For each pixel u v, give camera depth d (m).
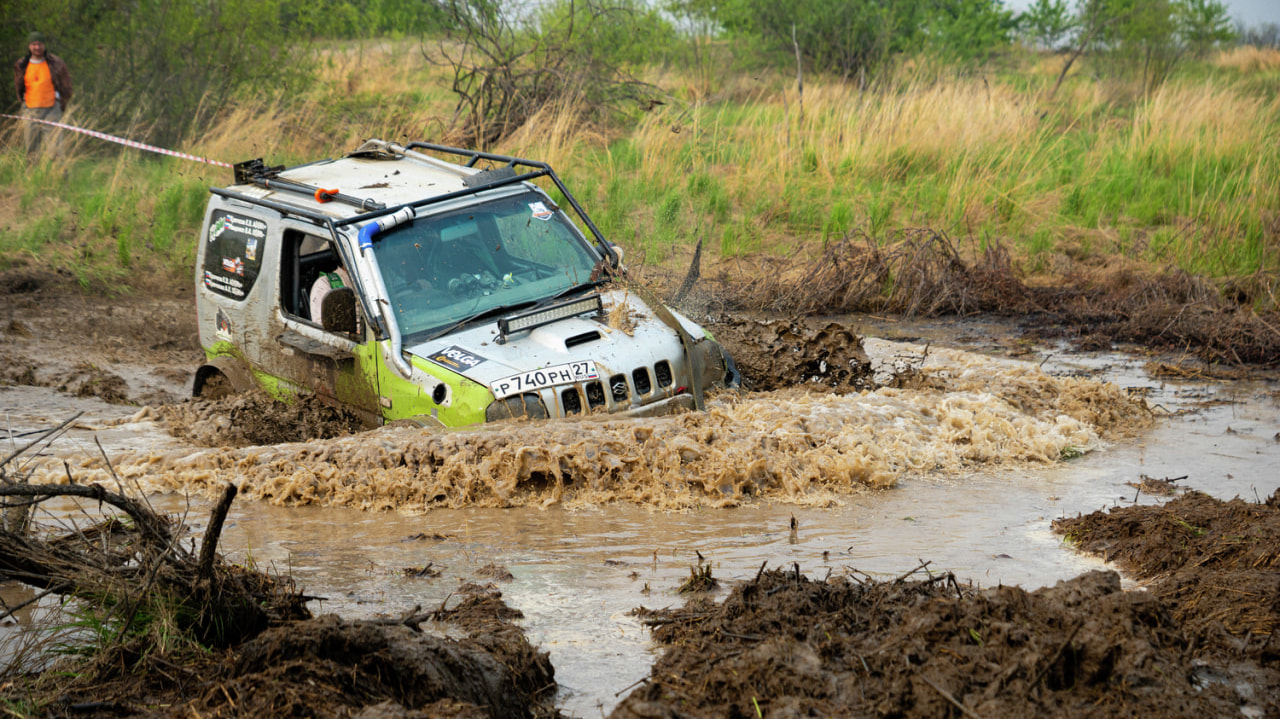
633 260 15.46
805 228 18.86
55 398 10.65
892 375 11.05
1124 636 4.49
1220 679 4.62
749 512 7.19
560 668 4.86
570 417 8.12
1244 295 14.92
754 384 10.23
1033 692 4.12
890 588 5.31
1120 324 13.87
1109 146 23.41
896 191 20.09
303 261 9.75
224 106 22.66
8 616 5.21
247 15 23.16
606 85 24.23
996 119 23.20
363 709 3.99
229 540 6.64
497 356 8.32
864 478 7.80
